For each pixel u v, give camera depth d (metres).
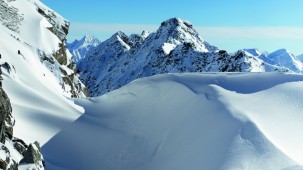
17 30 62.28
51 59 62.16
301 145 26.34
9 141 23.25
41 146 28.86
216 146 26.20
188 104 35.03
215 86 37.25
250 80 38.69
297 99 33.41
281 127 28.58
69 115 37.62
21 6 70.12
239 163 23.83
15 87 36.88
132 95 43.56
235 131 27.12
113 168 29.00
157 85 42.62
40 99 37.78
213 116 30.36
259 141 25.73
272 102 32.91
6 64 39.06
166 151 29.16
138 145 31.84
